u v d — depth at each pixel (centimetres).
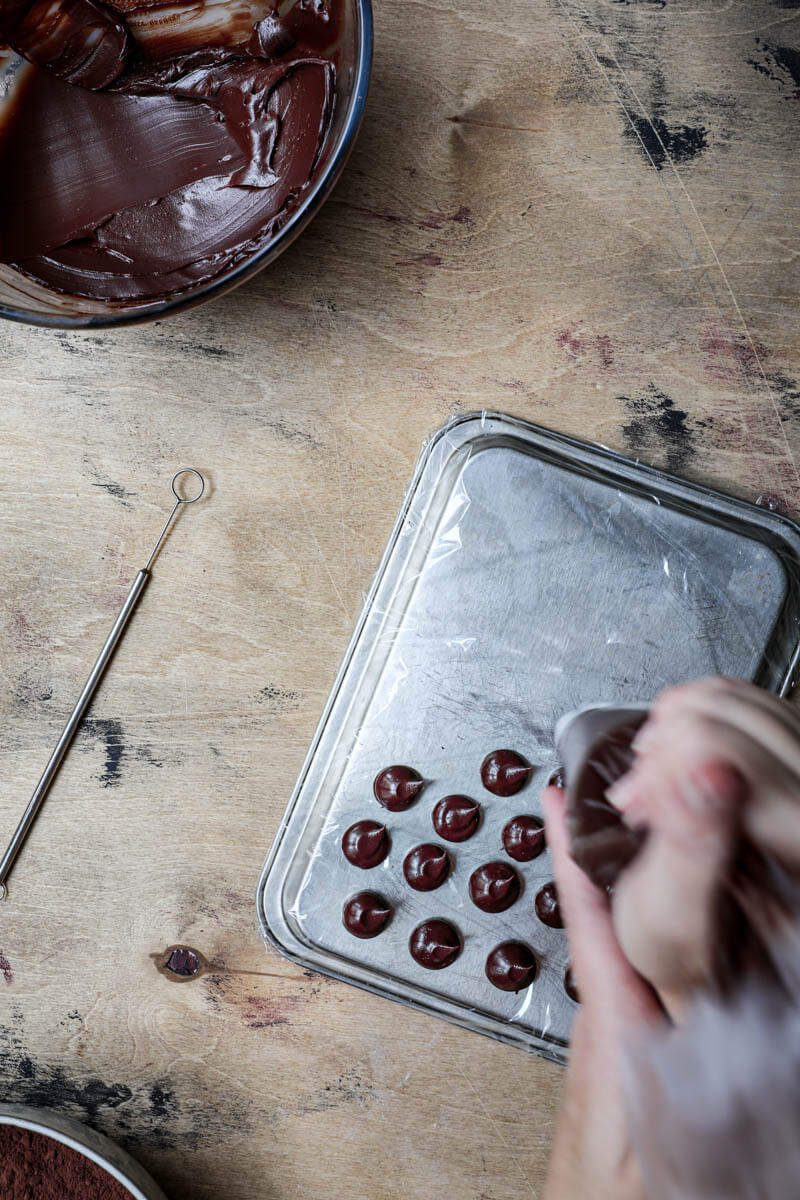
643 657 86
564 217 88
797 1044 50
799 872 54
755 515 87
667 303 88
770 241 88
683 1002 56
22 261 85
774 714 61
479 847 86
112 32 85
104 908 88
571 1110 66
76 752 88
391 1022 88
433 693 86
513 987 85
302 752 88
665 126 88
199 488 89
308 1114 88
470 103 88
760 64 88
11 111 86
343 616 88
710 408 88
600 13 88
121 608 89
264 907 86
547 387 88
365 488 89
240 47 85
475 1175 87
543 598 86
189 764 88
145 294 85
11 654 89
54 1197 84
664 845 57
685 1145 51
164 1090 88
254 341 89
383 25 88
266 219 85
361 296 88
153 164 86
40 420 89
